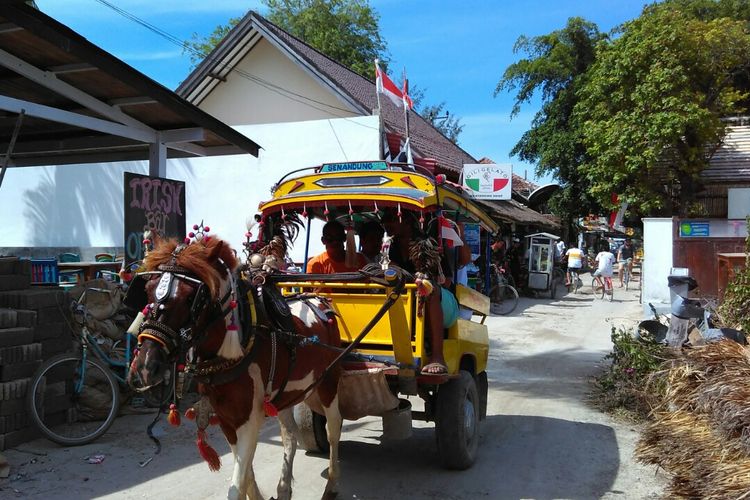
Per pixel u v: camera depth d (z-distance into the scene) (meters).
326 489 4.75
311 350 4.42
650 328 8.39
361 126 13.35
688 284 7.80
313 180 5.77
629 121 17.67
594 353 11.24
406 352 4.82
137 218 7.74
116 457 5.58
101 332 7.02
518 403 7.95
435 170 15.00
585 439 6.46
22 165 10.68
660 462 4.97
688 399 5.30
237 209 14.04
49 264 8.00
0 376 5.62
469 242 15.57
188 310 3.31
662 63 17.34
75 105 8.27
